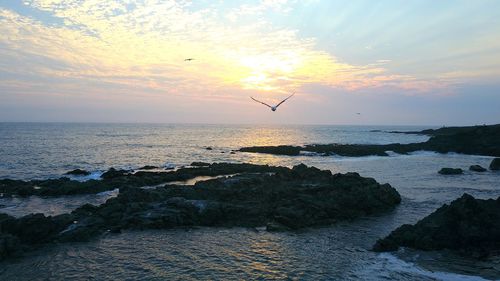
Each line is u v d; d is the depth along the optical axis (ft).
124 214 91.40
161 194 105.40
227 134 653.30
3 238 70.08
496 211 77.10
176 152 298.76
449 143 312.71
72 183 134.92
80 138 452.35
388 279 58.44
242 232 84.48
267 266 64.49
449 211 76.33
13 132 575.79
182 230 85.61
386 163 230.27
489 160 247.70
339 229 87.40
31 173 179.42
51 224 80.74
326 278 59.26
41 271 63.21
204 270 63.00
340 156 271.28
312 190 108.27
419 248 71.41
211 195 106.11
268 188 114.93
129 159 245.45
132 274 61.77
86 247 74.59
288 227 86.99
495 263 64.28
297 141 469.98
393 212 104.47
